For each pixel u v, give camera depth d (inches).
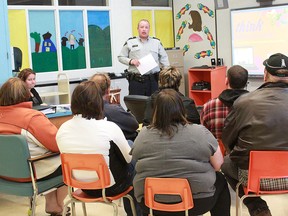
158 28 307.3
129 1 287.0
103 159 94.9
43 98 235.1
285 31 246.2
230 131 101.3
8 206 147.2
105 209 140.5
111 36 279.9
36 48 241.4
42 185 112.3
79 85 100.7
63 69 255.3
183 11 306.0
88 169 97.3
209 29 289.7
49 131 112.7
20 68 202.5
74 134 99.0
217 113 126.1
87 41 266.2
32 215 112.0
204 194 87.1
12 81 115.0
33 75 172.7
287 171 91.5
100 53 275.3
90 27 267.6
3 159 111.3
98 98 99.9
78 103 99.0
